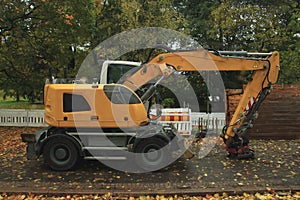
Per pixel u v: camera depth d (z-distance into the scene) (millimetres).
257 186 5945
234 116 8406
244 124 8305
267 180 6375
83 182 6336
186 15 22641
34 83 15719
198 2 22797
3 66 15117
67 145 7172
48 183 6254
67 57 15430
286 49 17984
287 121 11625
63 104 7172
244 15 17547
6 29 14031
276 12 18156
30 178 6617
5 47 14570
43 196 5547
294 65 15727
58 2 13945
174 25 15695
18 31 13781
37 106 18281
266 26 17406
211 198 5422
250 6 17484
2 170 7238
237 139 8336
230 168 7359
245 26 18031
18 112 14781
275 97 11641
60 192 5598
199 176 6688
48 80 7684
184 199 5414
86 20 14859
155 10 15930
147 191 5648
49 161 7195
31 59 14820
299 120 11633
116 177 6688
